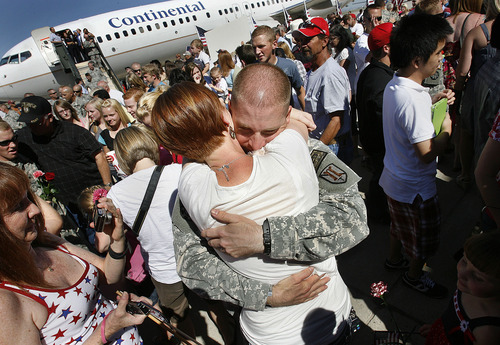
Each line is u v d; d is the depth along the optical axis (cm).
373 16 426
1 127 269
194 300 274
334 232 97
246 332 127
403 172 195
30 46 1616
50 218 183
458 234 271
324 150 114
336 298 123
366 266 262
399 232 217
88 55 1513
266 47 320
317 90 265
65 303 121
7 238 104
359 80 258
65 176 323
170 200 175
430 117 177
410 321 213
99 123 441
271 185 90
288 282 105
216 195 94
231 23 1008
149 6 1814
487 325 104
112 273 155
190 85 93
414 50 168
